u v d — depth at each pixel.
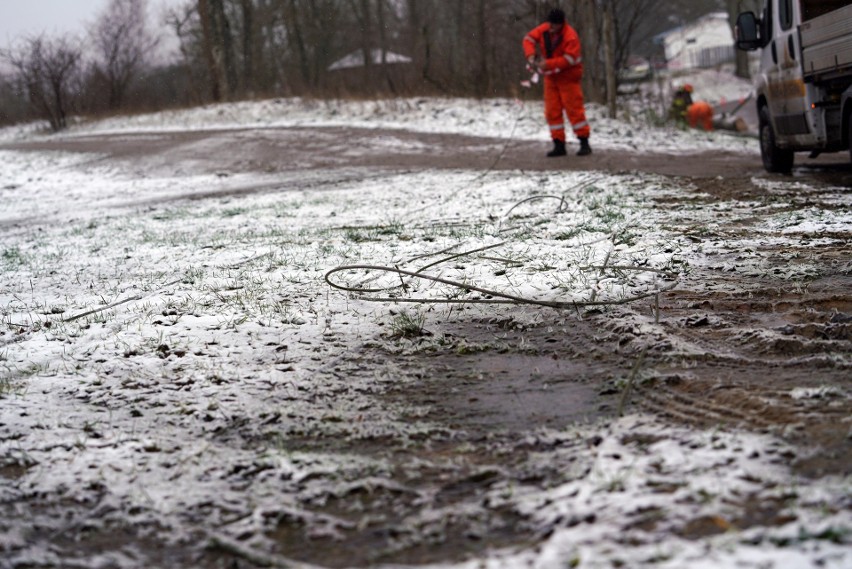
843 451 3.16
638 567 2.43
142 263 8.35
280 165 19.31
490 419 4.00
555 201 10.10
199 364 5.00
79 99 41.91
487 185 12.23
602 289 6.00
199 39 45.69
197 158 21.50
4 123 45.34
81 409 4.42
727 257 6.68
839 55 9.09
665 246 7.08
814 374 4.15
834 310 5.15
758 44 12.30
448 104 26.75
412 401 4.32
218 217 11.62
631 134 20.45
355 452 3.73
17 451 3.87
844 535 2.46
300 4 46.47
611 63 22.69
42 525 3.19
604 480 3.06
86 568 2.84
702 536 2.61
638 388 4.18
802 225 7.60
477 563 2.58
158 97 45.09
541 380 4.48
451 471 3.43
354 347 5.20
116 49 43.72
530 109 25.03
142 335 5.60
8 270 8.56
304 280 6.80
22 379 4.90
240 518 3.16
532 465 3.35
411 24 40.25
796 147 11.29
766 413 3.65
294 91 35.19
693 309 5.48
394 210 10.62
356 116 26.84
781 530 2.52
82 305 6.70
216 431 4.07
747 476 2.99
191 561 2.86
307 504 3.22
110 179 20.09
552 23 16.16
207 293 6.62
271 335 5.46
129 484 3.48
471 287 6.05
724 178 11.79
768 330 4.83
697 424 3.62
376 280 6.64
